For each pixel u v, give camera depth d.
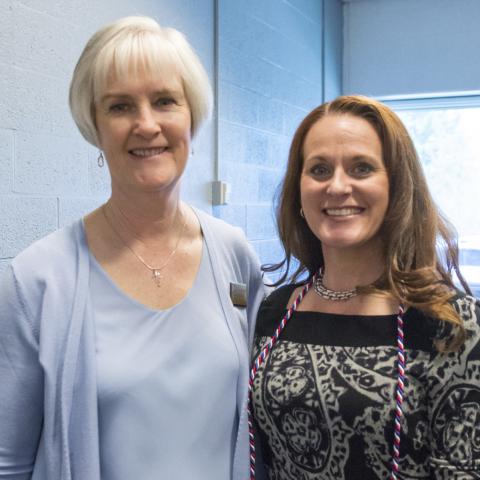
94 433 1.07
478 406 0.96
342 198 1.08
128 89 1.11
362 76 4.59
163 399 1.12
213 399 1.16
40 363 1.06
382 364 1.02
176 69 1.14
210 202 2.79
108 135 1.13
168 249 1.25
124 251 1.21
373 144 1.09
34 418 1.09
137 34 1.12
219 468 1.17
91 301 1.14
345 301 1.14
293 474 1.10
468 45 4.23
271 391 1.11
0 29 1.63
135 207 1.20
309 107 4.05
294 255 1.33
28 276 1.09
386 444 0.99
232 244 1.35
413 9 4.39
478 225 4.43
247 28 3.12
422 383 0.99
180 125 1.16
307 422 1.05
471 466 0.95
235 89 2.99
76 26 1.90
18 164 1.71
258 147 3.28
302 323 1.17
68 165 1.89
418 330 1.02
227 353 1.19
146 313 1.16
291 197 1.28
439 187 4.55
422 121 4.59
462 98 4.42
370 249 1.14
